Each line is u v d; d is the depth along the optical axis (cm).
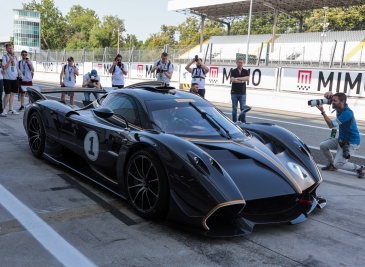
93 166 409
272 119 1126
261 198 296
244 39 3781
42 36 8019
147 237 288
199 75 952
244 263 256
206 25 7194
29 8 8019
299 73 1434
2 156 506
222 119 403
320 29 4472
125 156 341
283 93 1477
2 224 301
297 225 328
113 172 371
